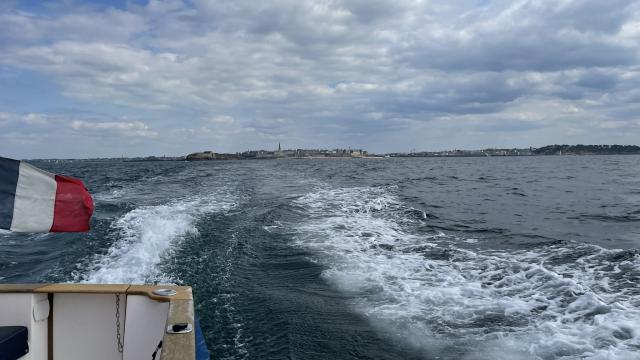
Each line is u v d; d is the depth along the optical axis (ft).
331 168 187.83
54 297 12.68
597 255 29.01
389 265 28.58
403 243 34.86
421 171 158.71
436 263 28.84
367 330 19.27
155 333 12.42
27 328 12.10
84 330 12.75
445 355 17.08
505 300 21.70
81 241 35.47
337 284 25.18
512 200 66.44
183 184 90.53
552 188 87.66
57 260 30.73
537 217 49.47
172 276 26.30
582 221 46.60
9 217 11.37
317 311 21.34
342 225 42.32
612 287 22.61
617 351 15.84
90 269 28.04
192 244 33.76
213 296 23.31
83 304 12.69
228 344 18.19
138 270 27.22
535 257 29.50
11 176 11.48
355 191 72.74
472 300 21.98
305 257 30.73
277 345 18.08
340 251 32.30
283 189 77.41
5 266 30.01
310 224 42.80
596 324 18.19
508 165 230.07
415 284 24.72
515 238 36.86
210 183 91.45
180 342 9.02
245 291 24.06
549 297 21.67
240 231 38.88
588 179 115.14
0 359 11.34
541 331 18.10
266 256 31.17
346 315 20.88
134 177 123.75
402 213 49.62
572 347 16.51
